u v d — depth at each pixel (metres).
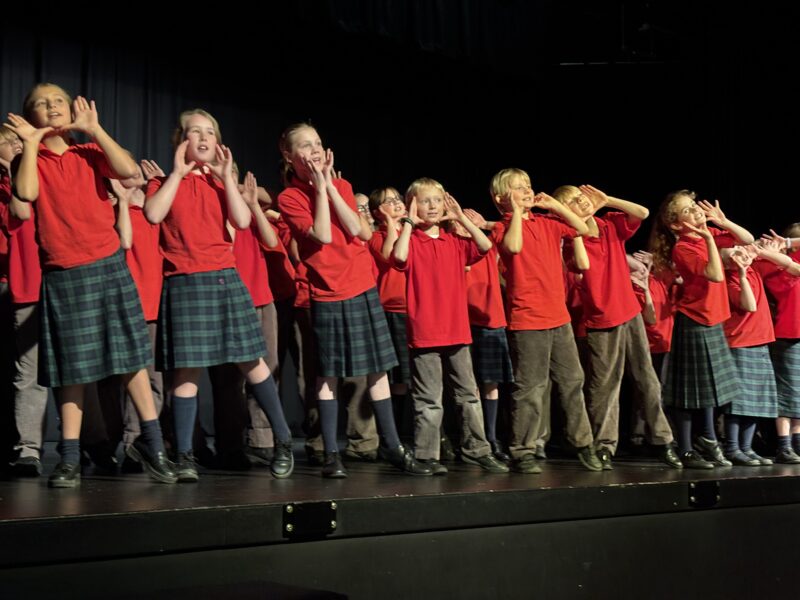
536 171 6.96
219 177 2.56
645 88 6.66
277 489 2.27
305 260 2.75
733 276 3.53
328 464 2.64
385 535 2.11
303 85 6.18
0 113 4.89
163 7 5.38
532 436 2.90
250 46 5.82
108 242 2.39
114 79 5.32
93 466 2.95
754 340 3.51
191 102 5.64
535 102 6.89
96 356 2.33
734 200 6.19
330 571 2.03
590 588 2.42
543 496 2.34
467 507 2.22
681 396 3.35
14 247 2.79
